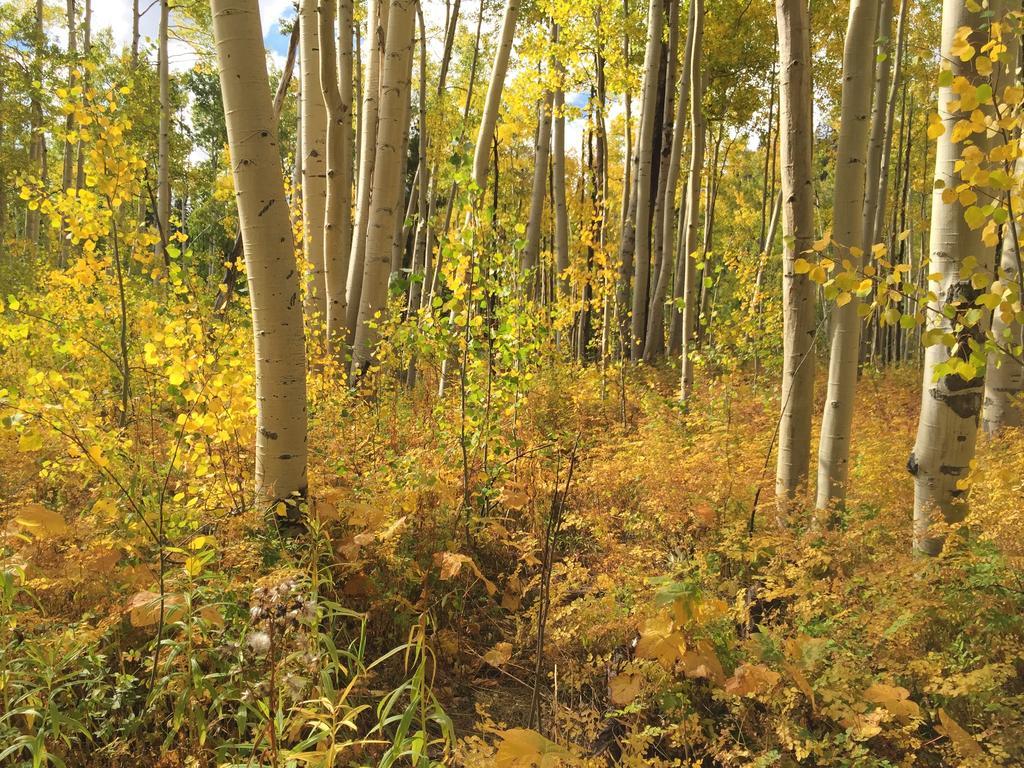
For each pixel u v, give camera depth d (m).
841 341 3.81
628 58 11.12
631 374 9.38
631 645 2.86
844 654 2.44
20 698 1.99
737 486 4.10
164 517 2.99
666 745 2.45
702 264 7.71
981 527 3.13
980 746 2.18
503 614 3.51
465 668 3.07
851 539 3.33
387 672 2.94
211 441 3.55
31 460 3.98
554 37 12.12
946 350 3.04
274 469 3.30
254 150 3.14
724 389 7.05
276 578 2.33
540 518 4.10
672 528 3.77
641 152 10.49
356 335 6.73
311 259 6.88
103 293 4.96
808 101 3.75
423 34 12.99
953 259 2.93
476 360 4.47
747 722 2.39
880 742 2.27
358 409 5.50
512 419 5.59
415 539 3.55
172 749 2.11
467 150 4.26
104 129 3.77
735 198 24.69
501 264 4.53
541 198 11.59
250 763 1.88
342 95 6.67
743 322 9.18
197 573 2.42
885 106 9.52
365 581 3.11
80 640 2.22
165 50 13.29
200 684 2.13
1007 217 2.37
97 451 2.83
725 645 2.62
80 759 2.07
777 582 3.11
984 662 2.43
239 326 6.23
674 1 11.07
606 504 4.38
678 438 5.59
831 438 3.86
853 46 3.76
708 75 13.73
